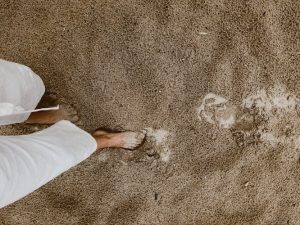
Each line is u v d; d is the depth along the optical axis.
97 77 1.55
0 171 0.96
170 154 1.56
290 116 1.52
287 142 1.53
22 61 1.56
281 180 1.54
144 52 1.54
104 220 1.59
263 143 1.54
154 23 1.53
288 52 1.51
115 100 1.56
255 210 1.55
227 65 1.53
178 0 1.52
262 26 1.51
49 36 1.56
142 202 1.58
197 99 1.54
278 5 1.51
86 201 1.59
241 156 1.55
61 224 1.60
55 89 1.56
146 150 1.57
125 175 1.58
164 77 1.54
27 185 1.07
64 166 1.21
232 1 1.52
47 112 1.52
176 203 1.57
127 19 1.54
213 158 1.55
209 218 1.56
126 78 1.55
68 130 1.30
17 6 1.56
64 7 1.55
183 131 1.55
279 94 1.52
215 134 1.55
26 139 1.12
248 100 1.53
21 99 1.25
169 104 1.55
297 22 1.50
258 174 1.54
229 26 1.52
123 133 1.52
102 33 1.54
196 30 1.52
